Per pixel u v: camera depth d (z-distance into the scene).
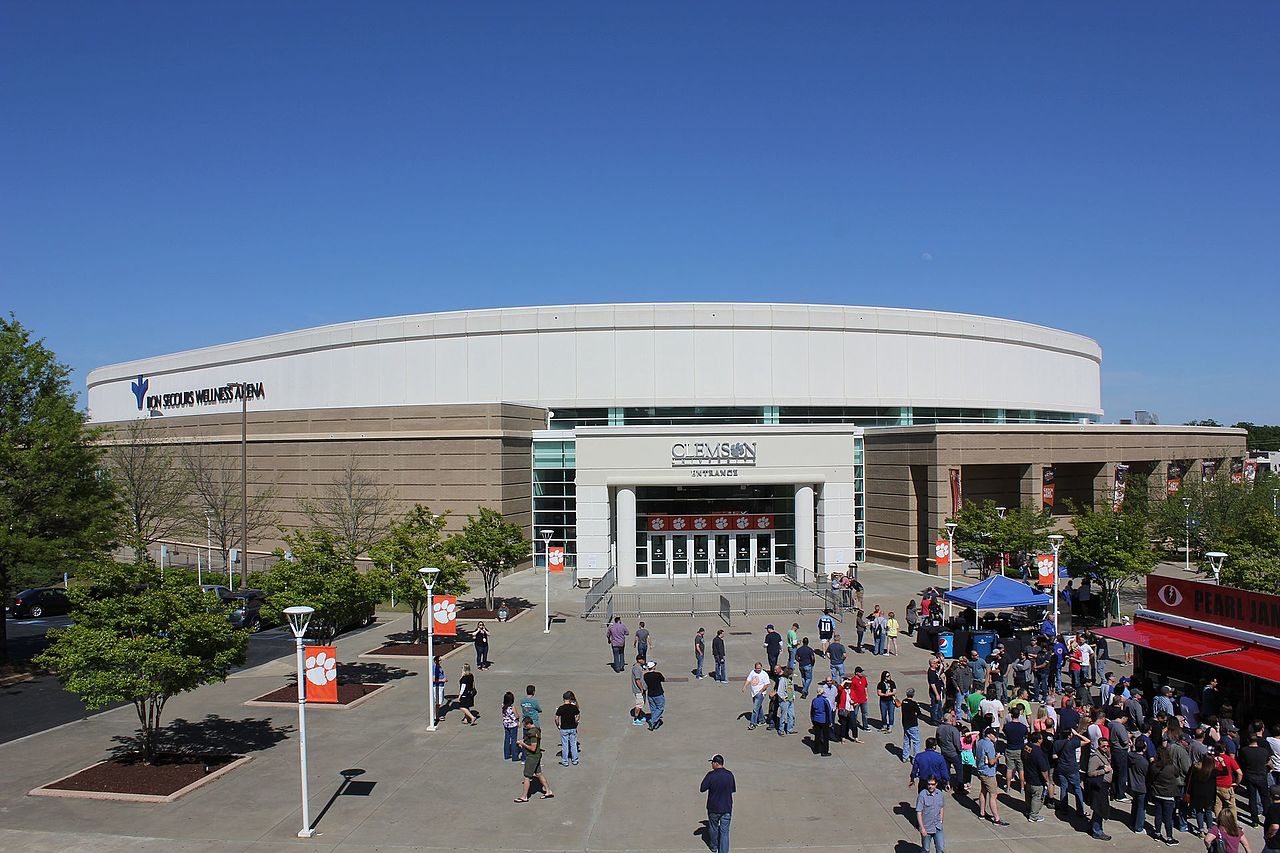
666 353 59.25
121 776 19.17
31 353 32.19
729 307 59.41
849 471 51.38
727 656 31.64
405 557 33.38
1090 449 59.19
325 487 56.44
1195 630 21.89
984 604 29.19
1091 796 16.25
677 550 52.94
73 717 24.73
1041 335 72.44
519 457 54.47
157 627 19.70
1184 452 67.69
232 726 23.55
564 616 40.31
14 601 42.16
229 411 74.69
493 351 60.28
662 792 18.33
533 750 17.88
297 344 68.31
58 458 30.78
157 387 84.31
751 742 21.78
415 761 20.44
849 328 60.75
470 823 16.69
